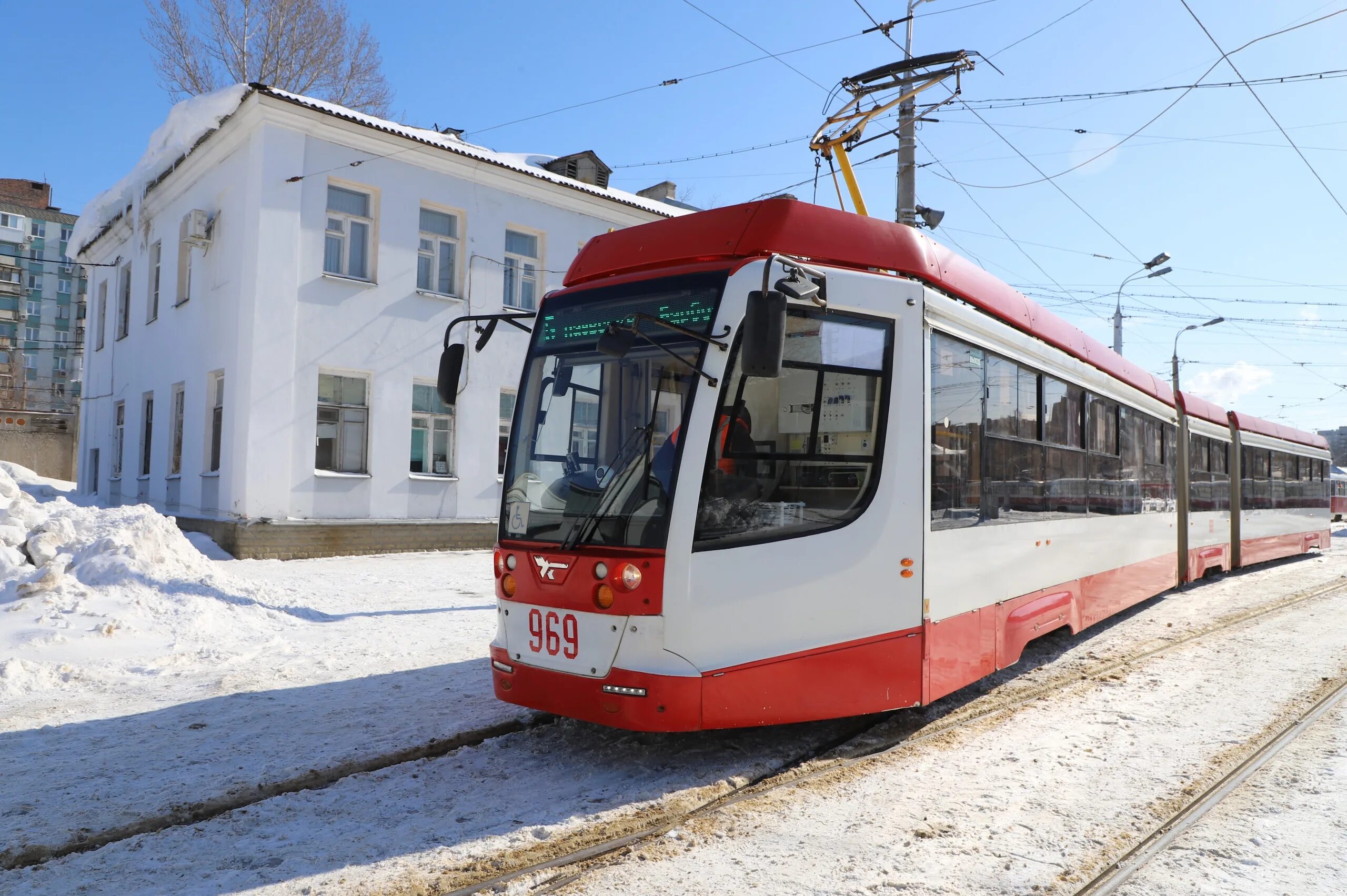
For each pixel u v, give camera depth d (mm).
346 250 17406
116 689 6941
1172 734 5910
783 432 5215
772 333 4555
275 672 7500
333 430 17141
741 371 5086
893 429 5621
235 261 16875
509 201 19703
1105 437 9227
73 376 71500
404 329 17938
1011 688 7230
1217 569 15312
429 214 18688
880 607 5469
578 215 20969
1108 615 9070
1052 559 7684
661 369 5156
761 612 5047
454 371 5980
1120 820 4418
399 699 6637
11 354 67812
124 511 11383
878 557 5473
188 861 3928
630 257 5824
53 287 70750
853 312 5516
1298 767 5230
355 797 4699
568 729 5930
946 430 6043
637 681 4773
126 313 23297
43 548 10000
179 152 18625
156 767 5121
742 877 3773
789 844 4113
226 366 16859
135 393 21656
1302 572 16172
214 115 16797
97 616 8625
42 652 7730
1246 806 4625
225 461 16594
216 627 8930
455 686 7035
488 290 19312
